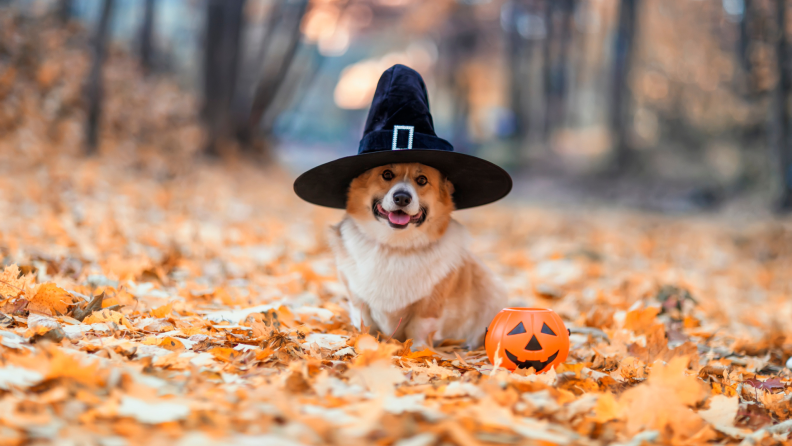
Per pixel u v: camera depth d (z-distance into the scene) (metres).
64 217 6.21
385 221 3.32
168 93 16.59
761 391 2.88
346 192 3.78
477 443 1.68
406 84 3.48
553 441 1.81
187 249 5.89
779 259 9.14
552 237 10.19
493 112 41.59
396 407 2.00
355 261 3.46
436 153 3.23
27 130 10.95
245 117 18.84
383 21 30.64
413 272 3.34
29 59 13.07
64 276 4.05
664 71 24.52
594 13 31.34
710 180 20.58
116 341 2.58
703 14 22.94
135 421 1.79
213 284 4.77
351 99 43.94
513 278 6.65
